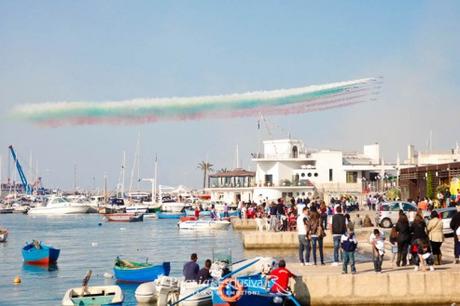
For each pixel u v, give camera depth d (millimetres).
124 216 112062
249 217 74312
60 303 29703
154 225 100375
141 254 52250
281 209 52156
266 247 49219
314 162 99375
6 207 175875
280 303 23688
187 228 81562
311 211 29844
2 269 42844
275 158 98812
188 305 26094
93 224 105625
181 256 49781
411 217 45531
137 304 28234
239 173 109938
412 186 72312
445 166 59969
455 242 27969
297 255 44344
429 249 25578
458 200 48000
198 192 173500
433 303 24984
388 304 25031
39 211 151625
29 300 30594
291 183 96812
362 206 84000
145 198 181250
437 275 25078
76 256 51500
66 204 151375
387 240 39438
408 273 25156
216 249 53906
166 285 27797
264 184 97750
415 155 108500
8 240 70750
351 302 25094
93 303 27141
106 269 42594
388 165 99938
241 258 43062
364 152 107500
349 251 25734
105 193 182375
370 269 27266
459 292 24984
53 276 39188
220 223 80312
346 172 98438
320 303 25125
